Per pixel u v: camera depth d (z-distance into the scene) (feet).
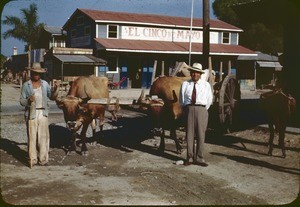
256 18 31.35
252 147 29.50
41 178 20.56
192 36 110.83
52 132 35.29
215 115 35.47
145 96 25.29
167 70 104.99
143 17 108.27
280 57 40.98
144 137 33.63
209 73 31.09
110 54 97.35
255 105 54.75
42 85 22.91
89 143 30.53
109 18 98.37
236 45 117.80
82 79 26.35
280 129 26.50
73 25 111.65
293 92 39.32
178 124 29.58
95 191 18.49
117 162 24.59
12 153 26.43
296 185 20.10
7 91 85.15
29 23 138.41
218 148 29.14
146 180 20.67
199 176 21.63
